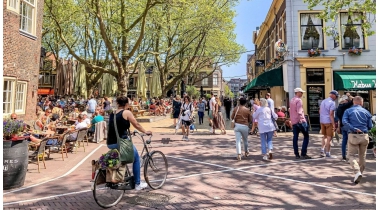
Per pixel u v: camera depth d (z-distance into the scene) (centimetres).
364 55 1546
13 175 529
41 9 1302
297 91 813
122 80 1802
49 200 468
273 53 2117
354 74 1502
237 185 554
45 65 3906
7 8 1033
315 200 466
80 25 2319
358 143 566
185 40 2725
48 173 654
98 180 436
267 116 788
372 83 1427
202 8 2194
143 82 2345
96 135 1136
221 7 2341
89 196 491
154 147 1009
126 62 1842
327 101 807
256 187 540
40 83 4850
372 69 1537
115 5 1945
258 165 722
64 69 2312
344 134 777
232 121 813
